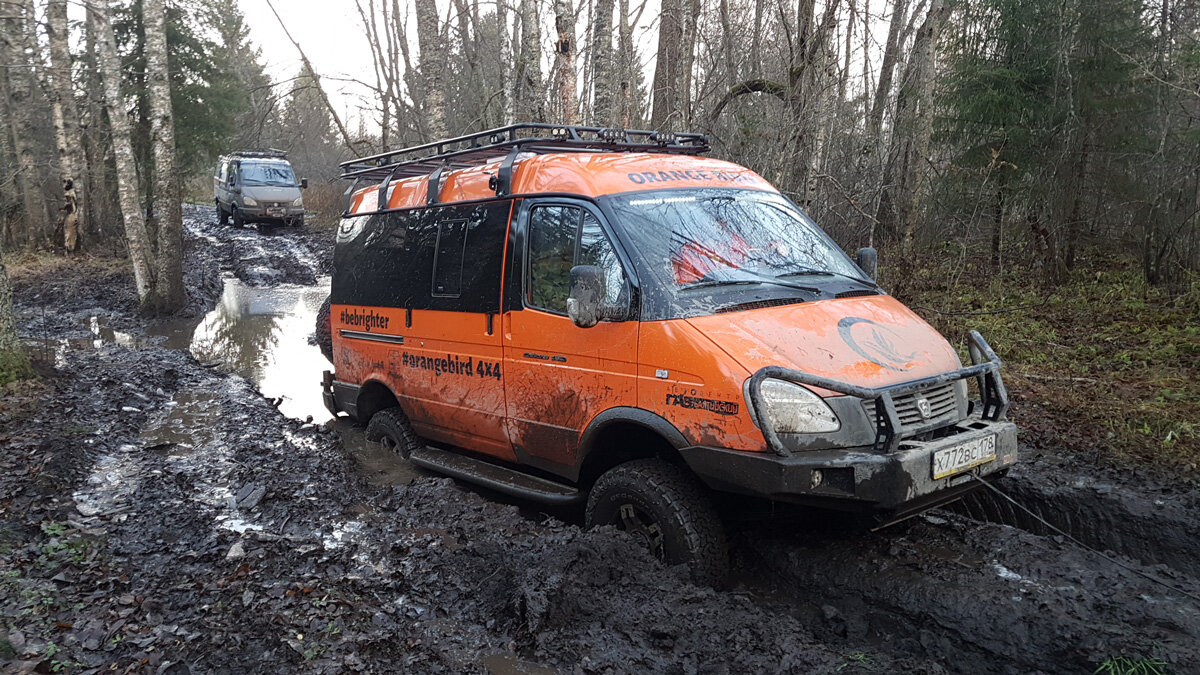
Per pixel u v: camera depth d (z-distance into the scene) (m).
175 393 9.36
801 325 4.28
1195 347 8.73
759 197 5.38
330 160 35.75
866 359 4.14
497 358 5.43
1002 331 10.12
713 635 3.68
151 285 15.58
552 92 13.88
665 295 4.41
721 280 4.58
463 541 4.86
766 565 4.62
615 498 4.56
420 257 6.21
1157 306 11.12
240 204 26.77
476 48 20.55
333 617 3.85
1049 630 3.64
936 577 4.14
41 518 5.22
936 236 14.75
